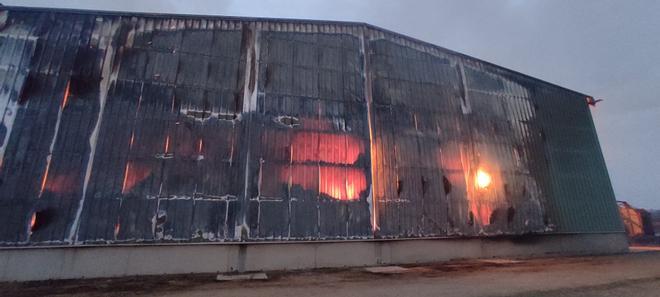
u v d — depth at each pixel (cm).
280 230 1132
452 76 1631
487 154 1579
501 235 1478
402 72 1514
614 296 727
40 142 995
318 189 1216
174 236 1031
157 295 761
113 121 1077
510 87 1783
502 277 972
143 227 1013
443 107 1551
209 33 1269
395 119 1423
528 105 1802
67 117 1038
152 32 1204
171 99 1154
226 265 1067
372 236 1236
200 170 1112
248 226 1105
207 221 1073
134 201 1027
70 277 937
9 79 1020
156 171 1071
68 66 1087
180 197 1070
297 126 1262
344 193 1244
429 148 1451
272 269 1106
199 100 1181
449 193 1427
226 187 1120
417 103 1496
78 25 1138
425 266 1198
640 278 948
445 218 1386
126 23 1185
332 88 1360
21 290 809
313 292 780
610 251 1727
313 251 1165
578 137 1892
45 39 1093
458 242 1402
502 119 1688
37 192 955
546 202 1641
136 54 1164
